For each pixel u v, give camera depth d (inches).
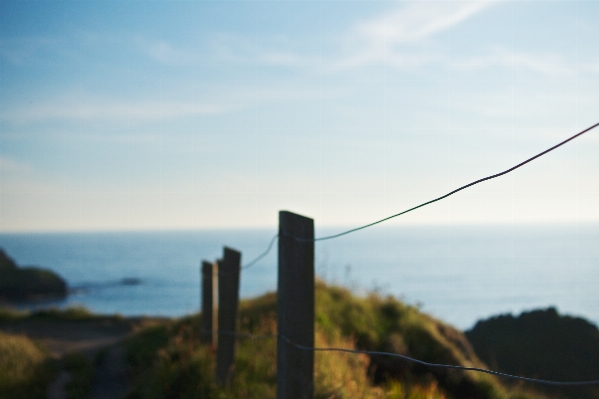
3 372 329.7
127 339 459.8
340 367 260.8
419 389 264.4
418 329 399.2
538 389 519.2
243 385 247.6
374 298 459.8
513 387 450.0
